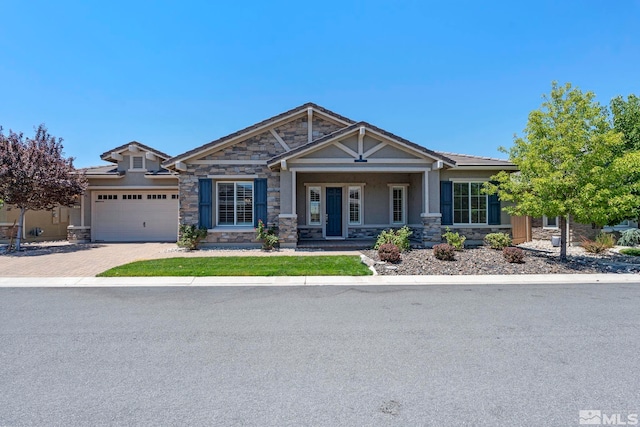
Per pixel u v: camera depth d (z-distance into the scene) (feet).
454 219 54.44
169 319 20.20
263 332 18.04
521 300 24.32
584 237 52.65
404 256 39.75
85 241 62.18
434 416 10.74
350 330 18.28
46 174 49.60
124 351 15.66
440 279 31.07
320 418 10.65
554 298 24.89
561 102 38.19
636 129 50.24
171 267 34.94
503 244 46.80
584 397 11.84
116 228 63.00
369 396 11.90
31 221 69.77
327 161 47.55
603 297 25.16
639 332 17.94
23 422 10.45
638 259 40.47
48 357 15.05
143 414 10.88
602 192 33.58
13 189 48.29
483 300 24.35
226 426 10.25
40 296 25.58
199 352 15.55
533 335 17.52
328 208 56.80
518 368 13.93
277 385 12.64
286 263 37.01
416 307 22.59
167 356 15.14
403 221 57.77
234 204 50.88
